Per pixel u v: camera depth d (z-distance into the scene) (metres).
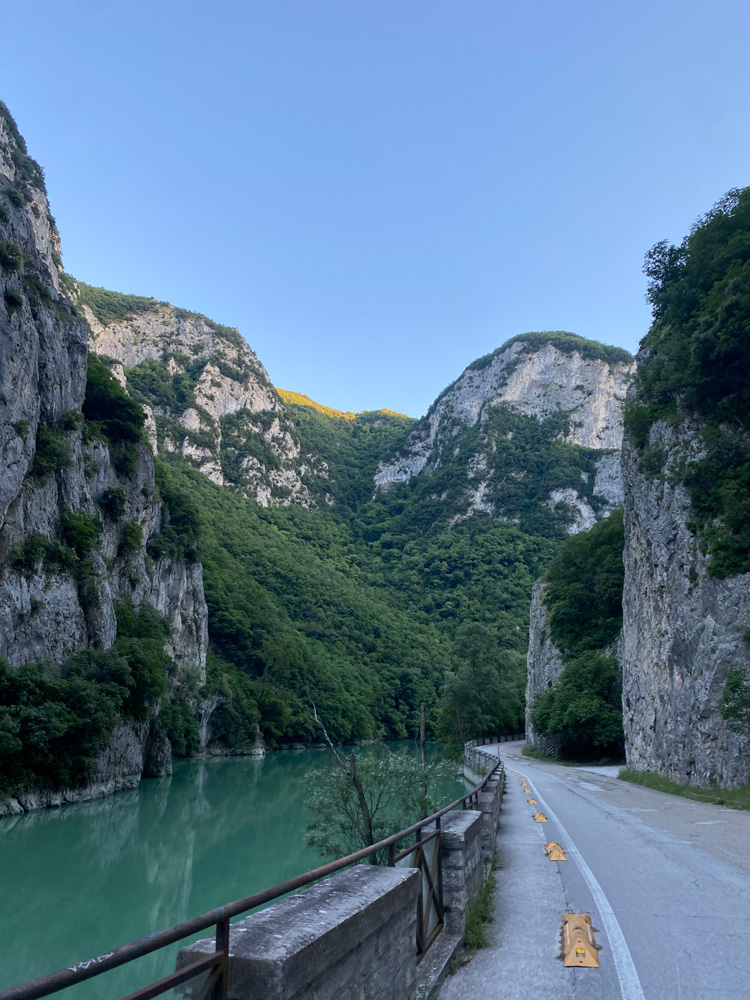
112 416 58.94
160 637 54.84
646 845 12.40
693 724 27.33
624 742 44.72
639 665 38.06
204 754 71.31
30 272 47.91
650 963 6.06
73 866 24.12
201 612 76.25
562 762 49.78
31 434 41.66
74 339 51.22
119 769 43.28
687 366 35.94
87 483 50.75
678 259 42.94
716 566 27.92
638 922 7.32
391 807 20.95
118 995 13.49
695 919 7.33
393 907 4.43
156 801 40.44
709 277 37.00
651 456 37.41
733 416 32.06
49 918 18.62
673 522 33.22
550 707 50.00
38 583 40.50
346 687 102.69
